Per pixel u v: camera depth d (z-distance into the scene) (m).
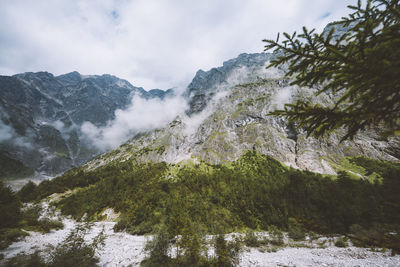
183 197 79.31
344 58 4.37
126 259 23.78
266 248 30.22
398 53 3.42
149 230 46.47
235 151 173.88
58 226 42.78
